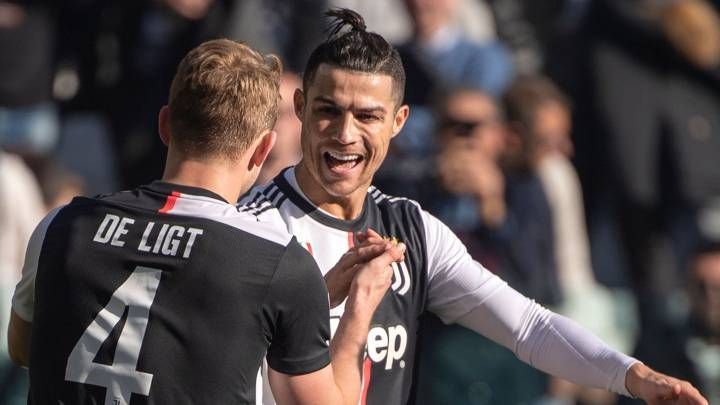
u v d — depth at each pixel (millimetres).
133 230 12383
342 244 14469
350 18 14312
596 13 29422
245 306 12195
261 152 12898
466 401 23922
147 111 28125
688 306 27125
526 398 24172
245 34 27344
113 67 28359
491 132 25234
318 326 12492
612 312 27625
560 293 26266
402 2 28297
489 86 27859
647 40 29078
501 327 14953
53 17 28406
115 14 28250
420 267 14828
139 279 12219
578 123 29312
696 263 26781
